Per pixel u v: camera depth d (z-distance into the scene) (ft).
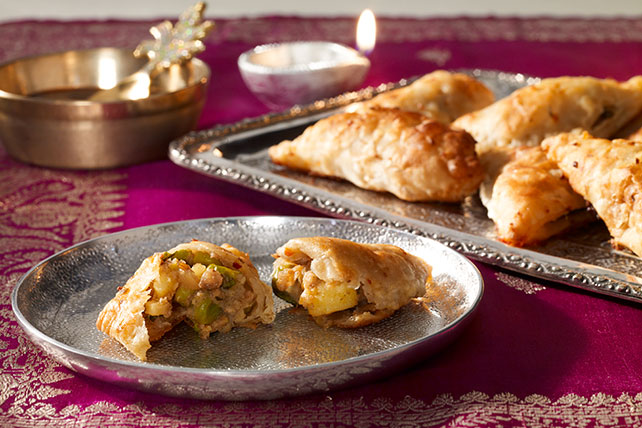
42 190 3.05
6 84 3.27
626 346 2.36
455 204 2.85
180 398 2.26
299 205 2.93
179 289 2.35
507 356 2.34
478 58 3.93
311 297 2.38
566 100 3.05
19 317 2.33
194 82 3.26
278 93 3.50
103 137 3.11
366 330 2.37
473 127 3.07
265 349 2.33
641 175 2.57
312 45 3.70
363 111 3.03
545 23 4.29
